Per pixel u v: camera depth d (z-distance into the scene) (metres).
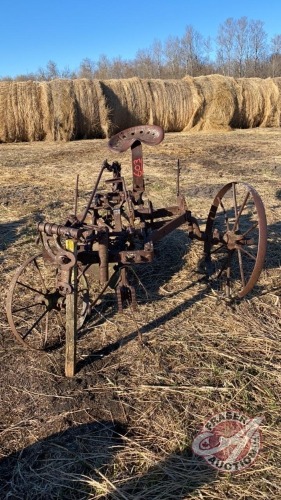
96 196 5.24
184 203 5.11
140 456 2.89
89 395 3.39
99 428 3.11
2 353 3.88
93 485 2.69
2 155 13.01
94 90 16.16
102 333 4.14
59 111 15.58
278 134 17.16
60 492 2.67
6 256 5.73
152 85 17.67
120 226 4.57
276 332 4.12
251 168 10.70
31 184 9.44
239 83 19.00
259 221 4.07
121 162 11.69
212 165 11.16
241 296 4.39
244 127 19.75
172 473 2.77
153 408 3.26
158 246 5.93
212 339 4.02
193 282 5.04
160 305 4.59
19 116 15.51
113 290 4.80
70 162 11.84
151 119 17.66
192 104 18.09
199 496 2.62
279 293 4.79
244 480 2.71
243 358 3.75
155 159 11.99
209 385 3.46
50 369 3.69
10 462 2.88
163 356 3.80
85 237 3.57
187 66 49.78
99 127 16.50
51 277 5.16
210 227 5.05
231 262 5.45
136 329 4.18
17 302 4.67
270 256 5.61
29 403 3.33
